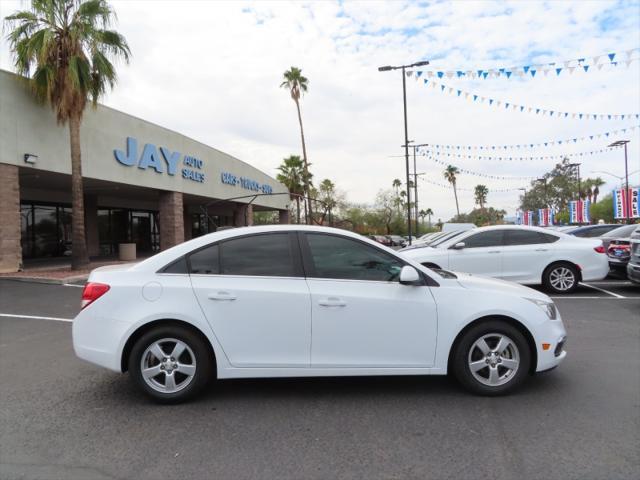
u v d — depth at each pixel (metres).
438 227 80.44
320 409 4.10
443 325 4.27
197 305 4.19
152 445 3.46
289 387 4.66
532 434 3.55
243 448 3.40
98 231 25.62
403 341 4.26
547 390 4.46
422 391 4.50
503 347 4.32
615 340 6.31
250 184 32.69
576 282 10.22
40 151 15.32
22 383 4.88
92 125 17.48
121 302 4.21
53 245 22.45
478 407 4.09
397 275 4.41
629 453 3.25
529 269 10.23
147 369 4.21
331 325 4.23
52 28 14.61
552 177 68.44
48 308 9.43
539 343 4.31
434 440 3.48
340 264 4.41
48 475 3.05
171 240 22.44
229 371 4.21
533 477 2.97
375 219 64.44
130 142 19.39
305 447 3.40
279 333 4.22
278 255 4.40
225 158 28.31
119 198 26.97
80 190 15.59
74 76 14.42
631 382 4.65
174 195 22.52
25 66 14.32
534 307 4.36
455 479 2.96
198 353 4.22
